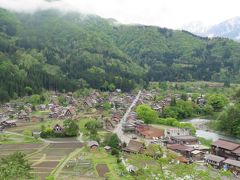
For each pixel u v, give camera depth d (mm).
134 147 167875
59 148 176875
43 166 146125
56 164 149125
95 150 171875
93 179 130500
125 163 148625
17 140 193375
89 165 147750
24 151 169875
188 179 74438
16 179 87562
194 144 191000
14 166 90125
